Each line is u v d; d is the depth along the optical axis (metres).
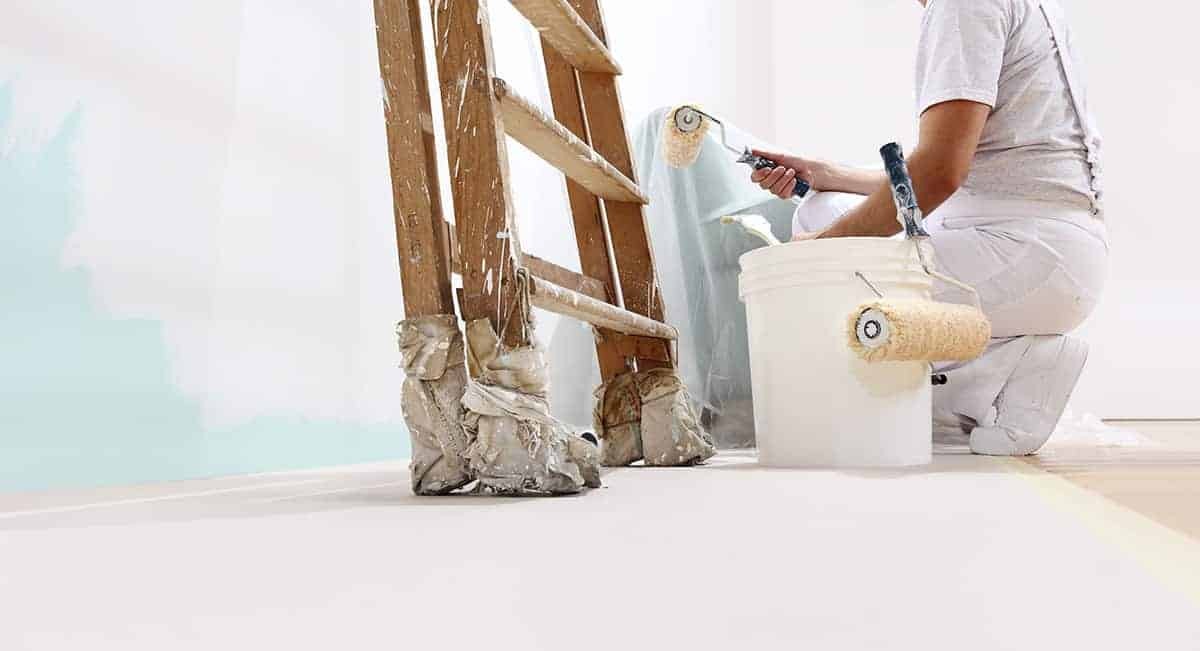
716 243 2.29
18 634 0.43
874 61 4.27
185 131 1.39
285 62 1.64
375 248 1.91
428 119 1.25
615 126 1.83
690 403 1.71
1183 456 1.68
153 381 1.32
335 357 1.76
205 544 0.72
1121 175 4.15
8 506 0.99
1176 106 4.12
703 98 4.11
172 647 0.41
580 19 1.59
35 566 0.62
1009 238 1.72
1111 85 4.17
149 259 1.31
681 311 2.33
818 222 2.06
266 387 1.56
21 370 1.12
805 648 0.39
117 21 1.26
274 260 1.59
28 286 1.13
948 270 1.74
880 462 1.47
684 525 0.79
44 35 1.15
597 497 1.06
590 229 1.78
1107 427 2.61
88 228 1.21
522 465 1.10
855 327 1.36
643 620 0.45
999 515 0.83
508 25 2.43
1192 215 4.09
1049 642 0.40
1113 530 0.73
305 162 1.68
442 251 1.23
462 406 1.15
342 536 0.76
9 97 1.10
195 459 1.39
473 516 0.89
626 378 1.73
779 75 4.29
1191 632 0.41
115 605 0.49
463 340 1.21
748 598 0.49
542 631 0.43
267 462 1.55
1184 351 4.08
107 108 1.24
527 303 1.20
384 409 1.93
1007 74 1.73
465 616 0.46
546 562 0.62
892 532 0.73
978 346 1.47
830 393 1.49
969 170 1.72
